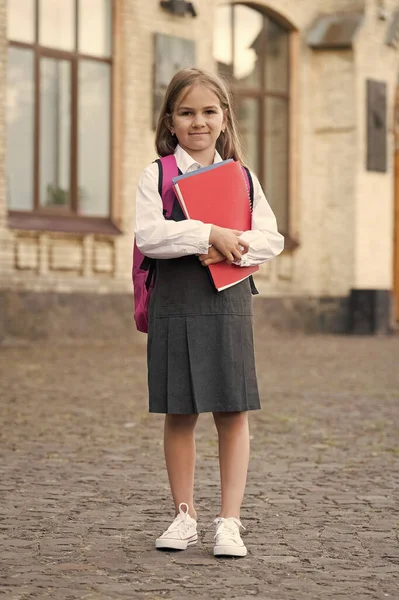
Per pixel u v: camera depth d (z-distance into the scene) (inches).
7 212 865.5
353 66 1091.9
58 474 350.0
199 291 249.4
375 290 1092.5
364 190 1107.3
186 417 256.5
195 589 218.5
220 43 1027.3
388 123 1135.6
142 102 953.5
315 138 1108.5
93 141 925.8
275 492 324.2
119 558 244.1
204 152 257.6
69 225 900.0
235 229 249.6
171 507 301.0
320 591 218.2
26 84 878.4
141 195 252.4
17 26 871.1
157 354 252.4
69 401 530.9
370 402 546.9
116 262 932.0
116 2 935.7
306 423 473.7
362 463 377.1
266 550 253.3
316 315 1100.5
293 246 1082.1
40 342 876.6
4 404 515.8
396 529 275.6
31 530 271.4
